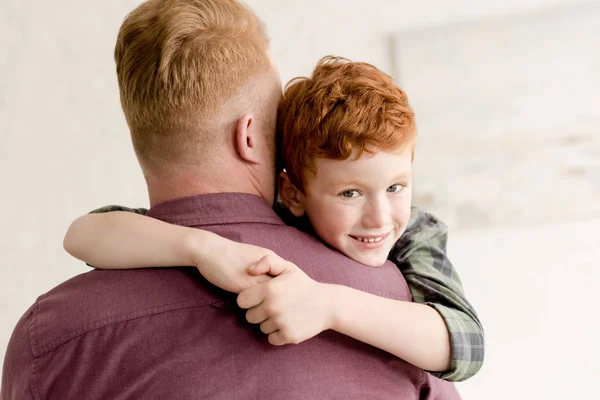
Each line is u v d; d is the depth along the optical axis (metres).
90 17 2.14
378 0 2.14
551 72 2.08
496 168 2.12
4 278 2.12
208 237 0.70
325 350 0.70
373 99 0.76
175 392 0.67
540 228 2.12
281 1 2.16
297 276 0.68
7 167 2.12
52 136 2.13
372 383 0.72
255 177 0.78
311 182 0.81
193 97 0.72
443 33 2.12
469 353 0.76
